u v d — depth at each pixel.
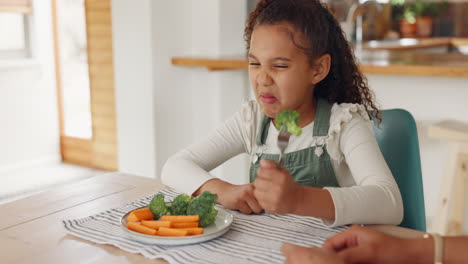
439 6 5.25
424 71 2.16
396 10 5.34
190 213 0.93
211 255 0.82
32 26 4.10
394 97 2.52
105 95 3.88
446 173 2.12
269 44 1.04
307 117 1.19
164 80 3.01
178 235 0.87
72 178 3.86
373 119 1.30
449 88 2.36
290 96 1.07
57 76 4.25
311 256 0.71
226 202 1.06
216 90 3.01
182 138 3.20
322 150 1.16
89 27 3.85
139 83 3.03
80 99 4.12
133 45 3.01
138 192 1.20
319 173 1.18
